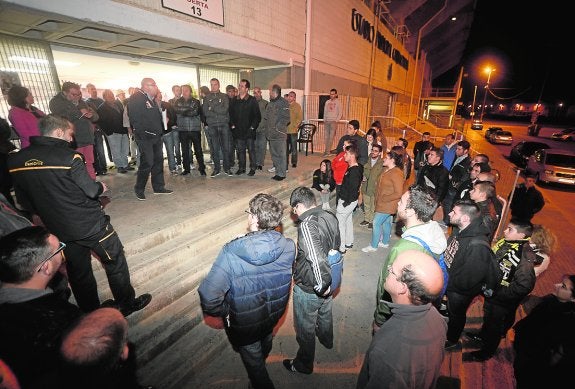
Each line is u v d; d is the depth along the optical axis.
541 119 50.56
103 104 6.03
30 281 1.36
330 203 6.82
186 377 2.69
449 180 5.70
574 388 1.86
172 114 6.27
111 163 7.37
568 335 1.86
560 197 9.93
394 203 4.64
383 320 2.35
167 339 2.80
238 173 6.38
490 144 24.80
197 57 7.03
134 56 6.69
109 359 0.97
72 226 2.24
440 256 2.44
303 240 2.38
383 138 8.16
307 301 2.51
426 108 39.25
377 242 5.02
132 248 3.29
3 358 1.16
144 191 5.13
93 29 4.36
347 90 13.34
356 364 2.88
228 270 1.88
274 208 1.96
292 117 7.09
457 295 2.71
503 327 2.99
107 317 1.03
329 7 10.62
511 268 2.63
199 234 3.89
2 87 4.56
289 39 8.62
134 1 4.46
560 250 5.96
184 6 5.27
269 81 9.26
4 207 2.04
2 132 2.79
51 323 1.26
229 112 6.06
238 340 2.09
